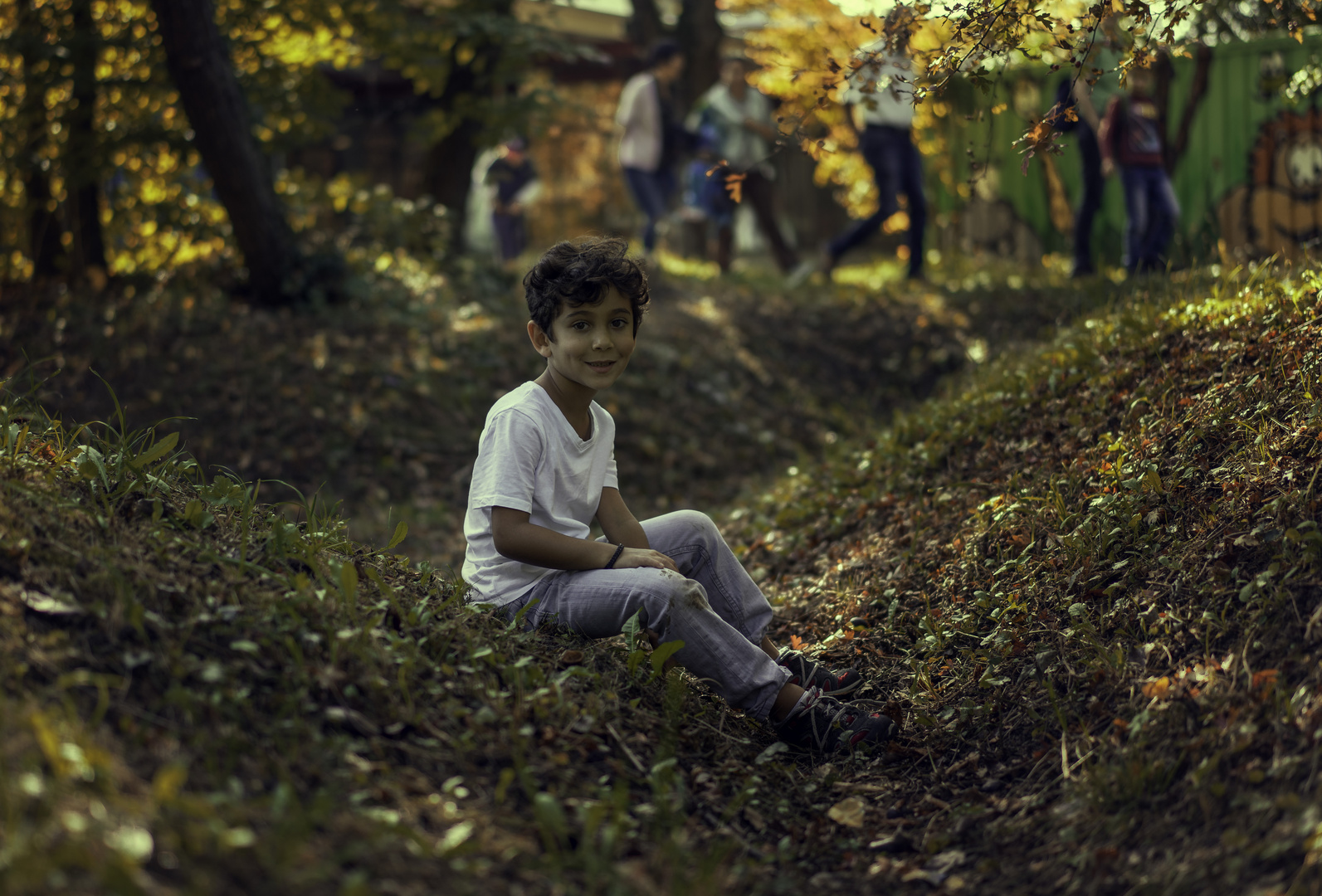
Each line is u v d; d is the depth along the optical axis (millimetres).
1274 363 3213
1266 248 8305
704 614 2611
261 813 1754
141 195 7691
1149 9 3096
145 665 2035
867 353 8039
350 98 8711
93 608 2094
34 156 7016
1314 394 2949
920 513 3793
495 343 7168
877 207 9250
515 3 9914
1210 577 2629
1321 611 2311
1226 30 3758
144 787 1708
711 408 7070
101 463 2646
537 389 2801
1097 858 2027
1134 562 2834
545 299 2695
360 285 7266
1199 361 3527
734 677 2613
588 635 2777
